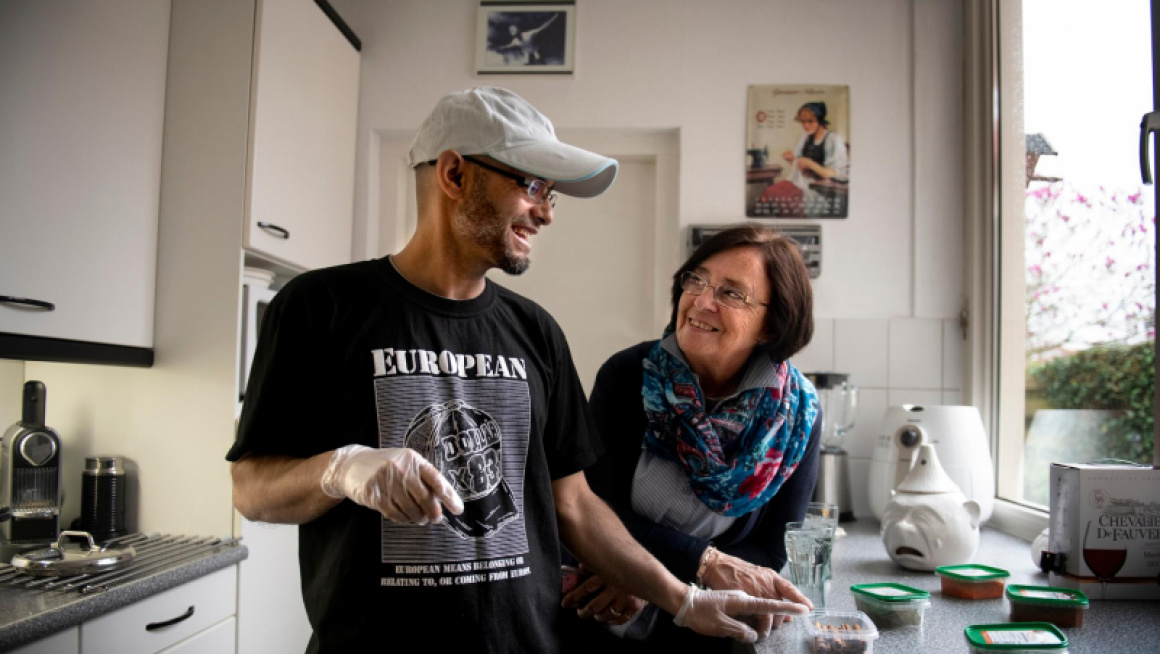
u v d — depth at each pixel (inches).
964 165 110.0
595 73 113.0
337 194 106.8
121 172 80.0
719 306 59.8
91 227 75.8
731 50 112.7
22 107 67.7
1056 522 62.0
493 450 46.0
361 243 113.3
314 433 44.5
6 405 84.9
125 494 85.1
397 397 44.0
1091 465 63.0
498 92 47.4
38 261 69.4
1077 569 59.4
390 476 36.9
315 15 99.8
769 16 112.7
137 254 82.7
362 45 114.7
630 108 112.6
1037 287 95.5
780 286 60.4
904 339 109.5
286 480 41.4
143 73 83.1
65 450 86.7
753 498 62.9
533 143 45.4
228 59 86.7
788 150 111.4
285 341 43.7
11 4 66.6
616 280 117.0
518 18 113.7
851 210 111.0
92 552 71.8
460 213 45.6
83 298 74.9
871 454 109.0
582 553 52.6
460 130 45.2
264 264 95.8
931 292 109.8
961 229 110.0
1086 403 84.0
